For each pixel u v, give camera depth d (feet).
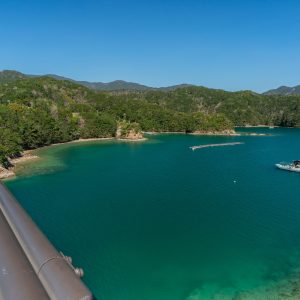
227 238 180.75
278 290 132.26
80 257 156.66
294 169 370.73
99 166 374.84
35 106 616.39
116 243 171.94
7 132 406.41
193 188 287.48
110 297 127.13
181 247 168.96
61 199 247.29
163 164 397.39
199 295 129.18
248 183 311.47
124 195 260.21
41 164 374.43
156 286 134.72
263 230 193.16
